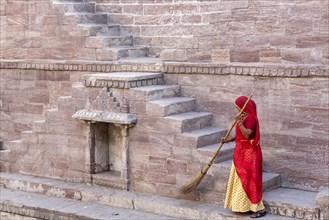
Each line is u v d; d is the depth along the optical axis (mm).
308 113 12578
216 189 12562
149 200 13000
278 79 12828
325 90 12359
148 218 12680
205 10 14312
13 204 13898
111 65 14727
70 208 13391
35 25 15648
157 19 15203
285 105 12805
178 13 14820
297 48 12625
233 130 13500
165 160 13141
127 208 13227
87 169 14117
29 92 15992
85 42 15055
